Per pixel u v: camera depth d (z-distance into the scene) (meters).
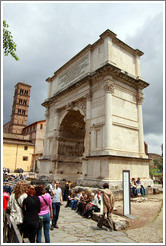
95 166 16.47
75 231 8.10
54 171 24.66
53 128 27.19
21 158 51.38
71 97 22.89
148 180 18.17
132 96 19.80
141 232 7.93
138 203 13.77
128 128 18.45
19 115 77.62
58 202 8.65
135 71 21.22
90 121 18.70
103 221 8.96
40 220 5.74
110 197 8.46
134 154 18.05
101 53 19.44
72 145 26.62
